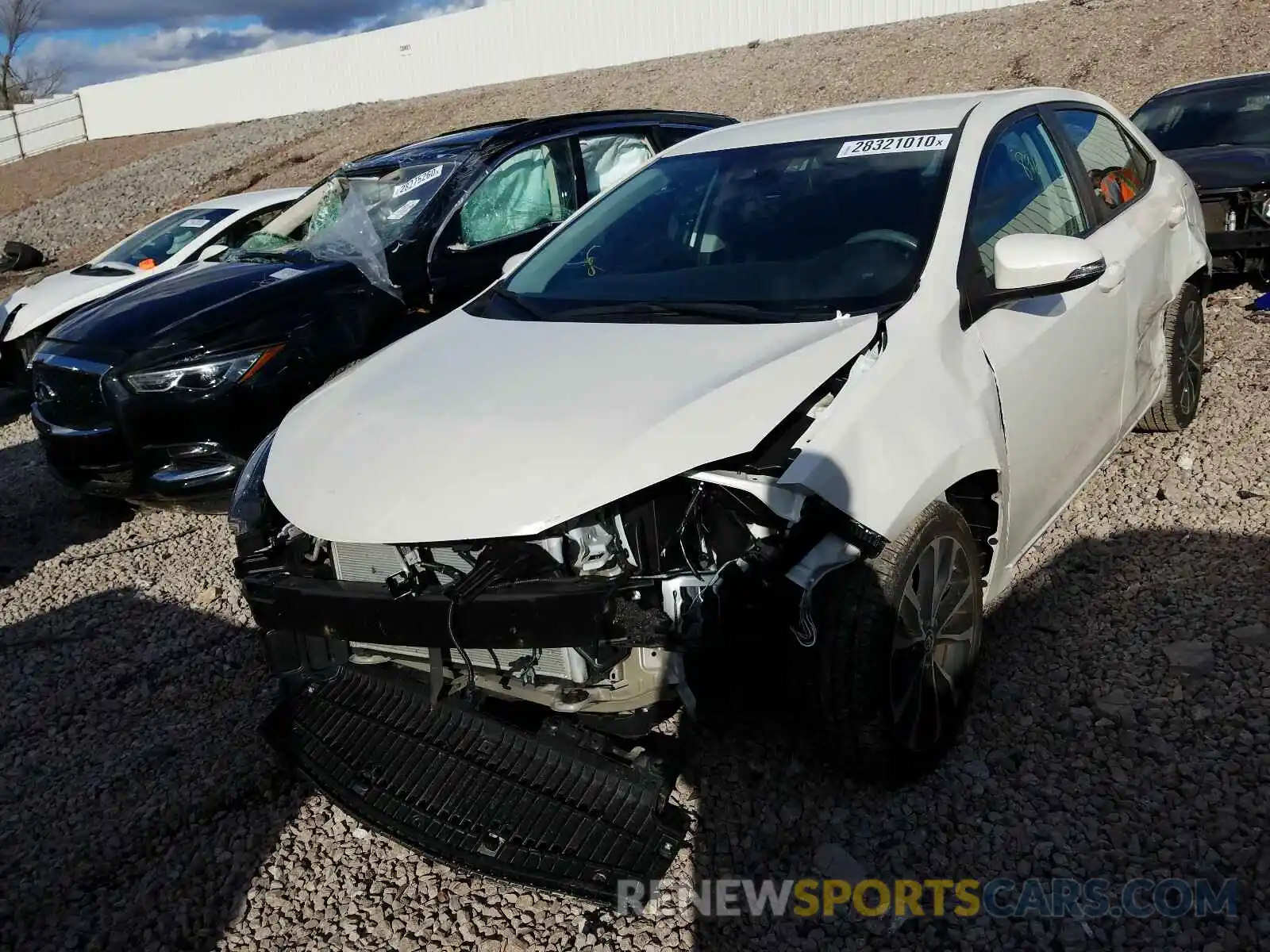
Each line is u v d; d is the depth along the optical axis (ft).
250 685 12.52
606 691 8.25
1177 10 55.88
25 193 98.17
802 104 58.13
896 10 75.05
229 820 10.04
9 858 9.91
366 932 8.47
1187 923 7.52
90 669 13.46
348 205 18.25
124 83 122.83
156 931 8.77
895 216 10.43
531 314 11.05
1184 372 15.31
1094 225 12.57
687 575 7.83
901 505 8.39
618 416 8.22
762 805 9.14
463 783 8.90
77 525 19.15
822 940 7.76
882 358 8.96
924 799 9.04
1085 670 10.50
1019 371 10.18
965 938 7.64
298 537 9.37
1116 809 8.66
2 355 25.21
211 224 26.27
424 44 101.50
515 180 19.51
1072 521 13.66
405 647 8.64
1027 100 12.60
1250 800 8.52
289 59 109.70
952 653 9.55
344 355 16.65
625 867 7.99
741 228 11.19
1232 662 10.22
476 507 7.75
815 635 8.11
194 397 15.66
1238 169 20.49
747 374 8.45
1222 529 12.73
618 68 87.86
